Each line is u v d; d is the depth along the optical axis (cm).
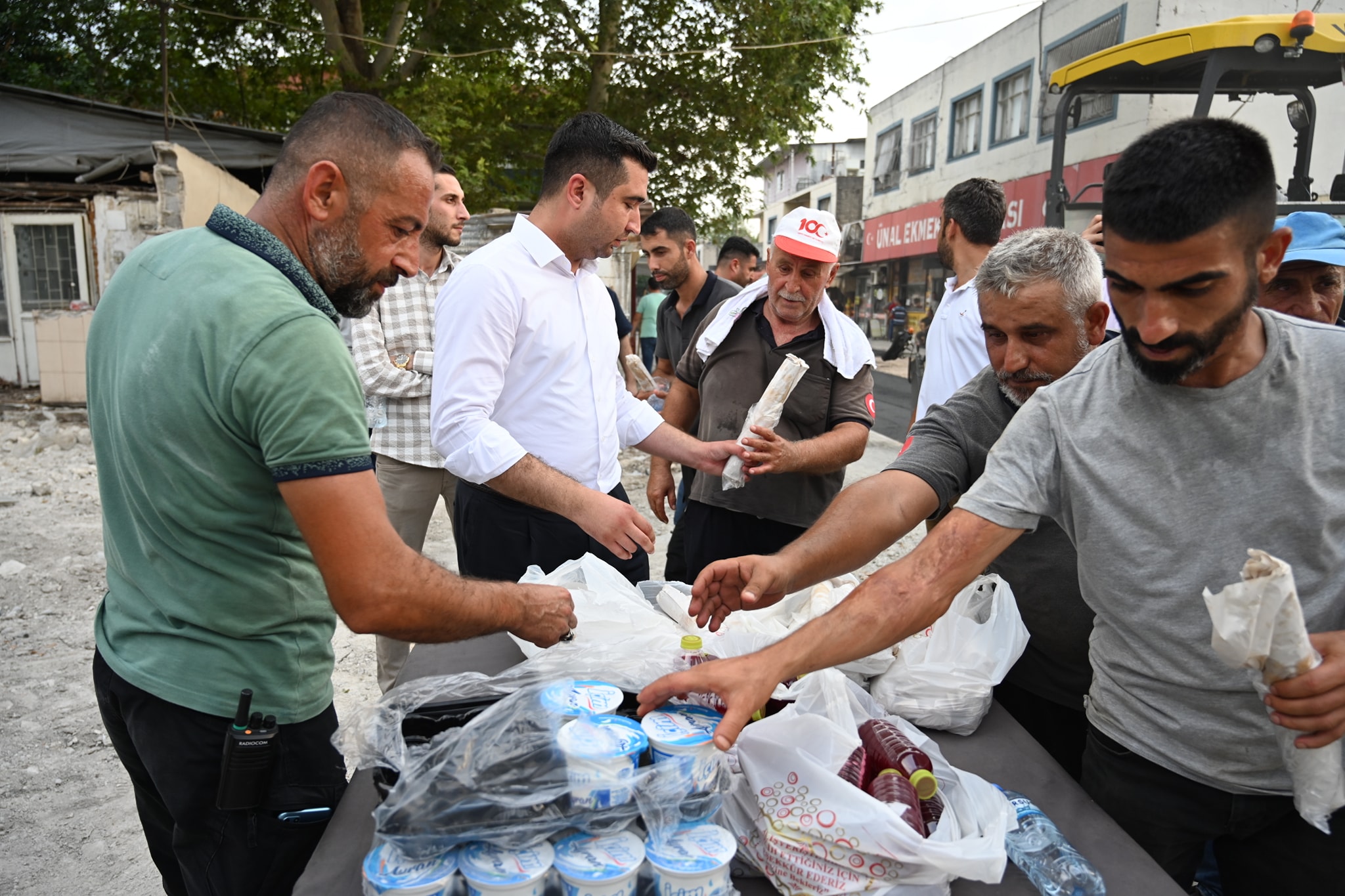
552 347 233
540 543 240
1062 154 595
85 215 1121
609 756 106
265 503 133
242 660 138
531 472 209
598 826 107
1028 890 115
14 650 372
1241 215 103
